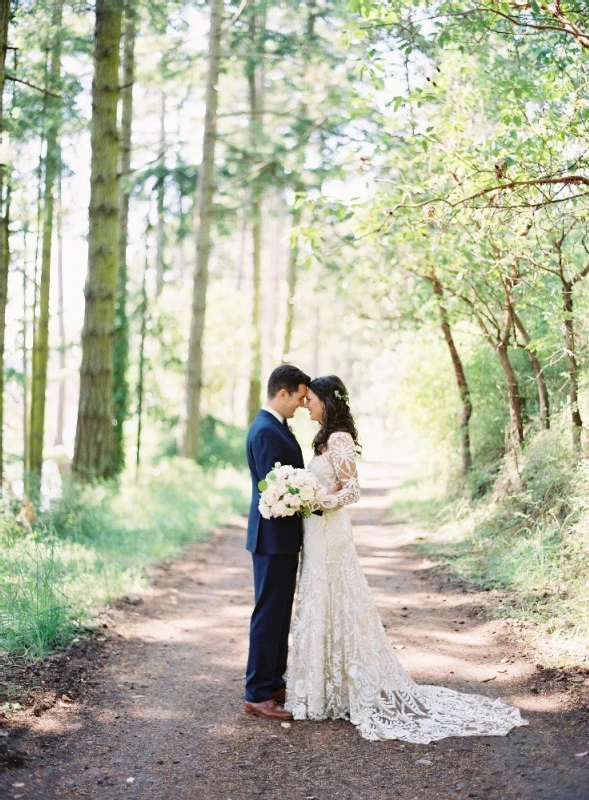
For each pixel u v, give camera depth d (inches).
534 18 192.5
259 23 645.3
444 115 275.3
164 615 260.4
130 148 594.2
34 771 140.8
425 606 263.3
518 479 325.1
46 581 213.8
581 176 196.1
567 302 269.7
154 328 775.7
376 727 162.1
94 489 387.9
